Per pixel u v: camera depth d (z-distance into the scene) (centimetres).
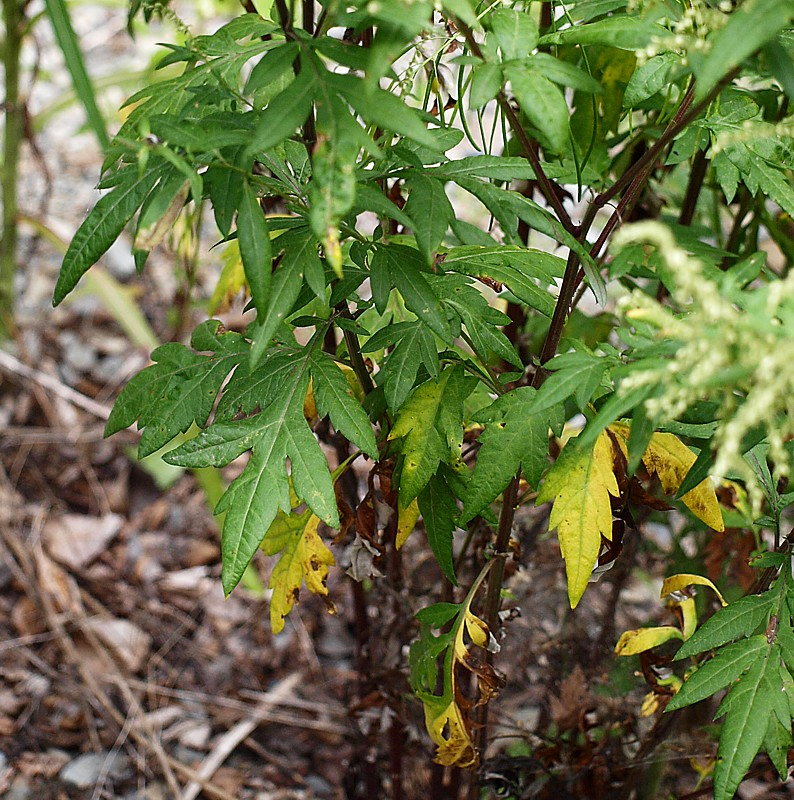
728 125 99
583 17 97
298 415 97
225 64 97
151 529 172
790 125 91
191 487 177
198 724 146
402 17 86
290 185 97
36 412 181
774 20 83
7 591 159
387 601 118
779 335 84
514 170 97
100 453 177
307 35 91
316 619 160
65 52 115
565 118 89
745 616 97
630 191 97
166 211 91
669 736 115
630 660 121
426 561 125
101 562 165
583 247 97
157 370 100
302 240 94
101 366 187
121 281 196
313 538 105
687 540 143
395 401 97
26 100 159
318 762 143
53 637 153
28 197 207
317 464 96
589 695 119
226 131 91
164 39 217
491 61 91
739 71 91
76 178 214
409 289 95
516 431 97
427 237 93
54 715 144
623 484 99
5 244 169
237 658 155
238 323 191
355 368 103
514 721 123
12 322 175
